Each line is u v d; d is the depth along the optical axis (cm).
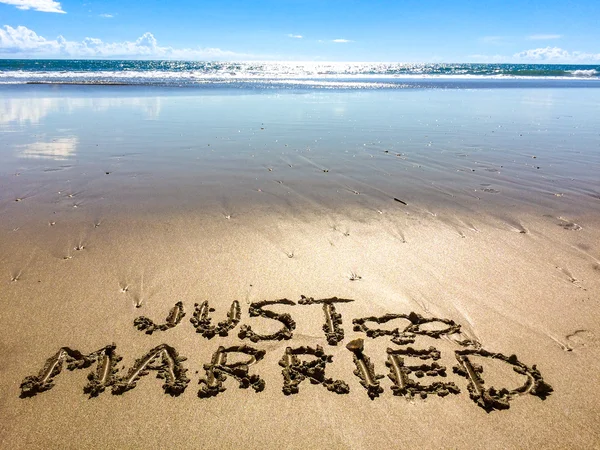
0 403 289
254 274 450
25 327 361
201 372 321
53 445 262
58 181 731
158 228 550
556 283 443
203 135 1140
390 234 551
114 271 446
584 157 952
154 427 276
